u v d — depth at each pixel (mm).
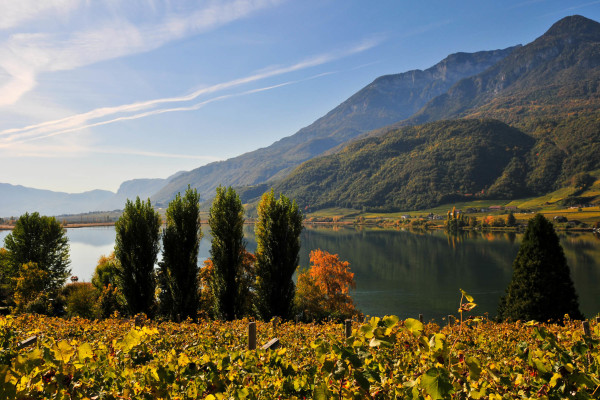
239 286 27625
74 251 151750
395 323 2168
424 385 1843
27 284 40125
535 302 25281
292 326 13430
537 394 2305
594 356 2650
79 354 2729
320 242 161125
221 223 26891
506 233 173375
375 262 109375
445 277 87375
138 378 3350
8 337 5855
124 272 26703
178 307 26078
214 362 3750
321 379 3199
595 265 89062
